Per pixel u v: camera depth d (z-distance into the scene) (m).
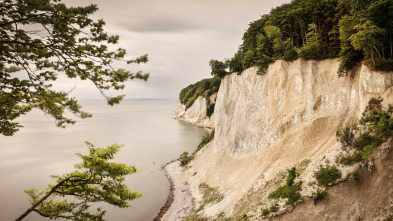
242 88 47.59
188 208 37.75
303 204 21.80
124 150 80.50
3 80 7.18
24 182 51.16
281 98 37.94
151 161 67.19
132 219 36.19
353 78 30.86
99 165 9.98
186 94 193.88
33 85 7.35
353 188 20.72
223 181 41.03
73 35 6.80
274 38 41.97
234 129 46.69
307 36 38.12
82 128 143.00
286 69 38.78
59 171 58.59
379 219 18.92
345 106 30.80
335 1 36.78
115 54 7.11
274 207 23.09
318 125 31.95
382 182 20.06
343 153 23.12
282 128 35.62
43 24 6.66
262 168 34.41
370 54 28.12
